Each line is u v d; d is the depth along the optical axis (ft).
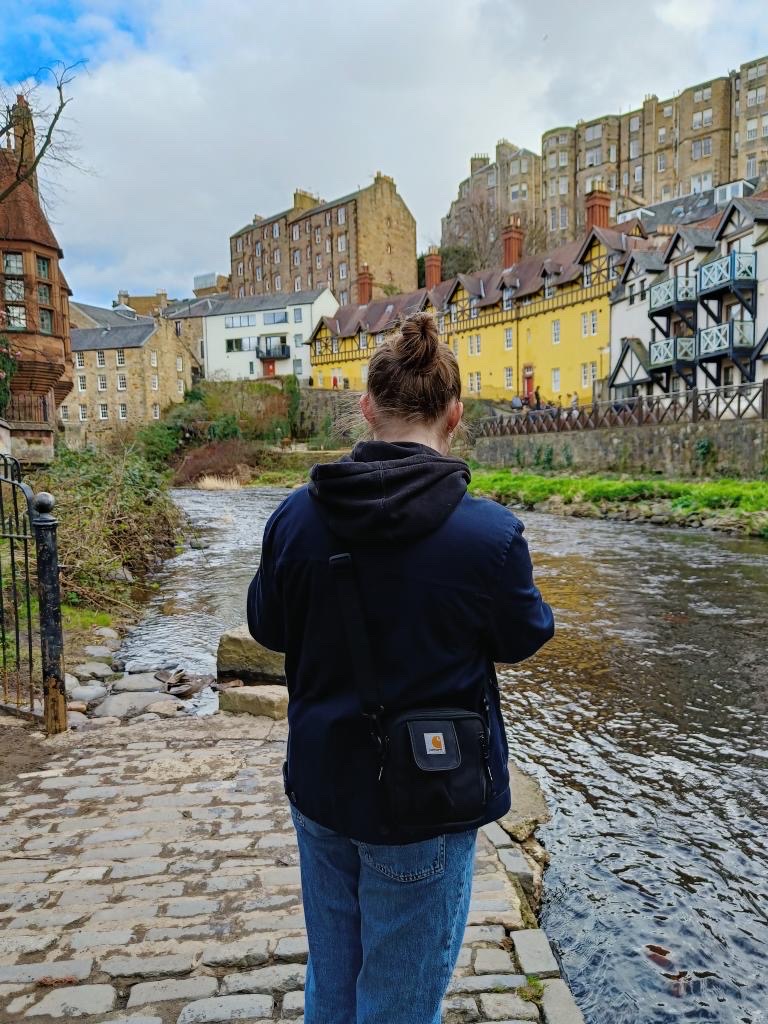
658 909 9.56
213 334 218.79
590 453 88.07
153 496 41.98
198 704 16.30
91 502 32.63
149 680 17.94
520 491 70.95
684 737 15.20
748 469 63.98
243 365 216.33
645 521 54.08
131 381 181.47
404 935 4.19
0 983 7.00
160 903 8.30
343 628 4.06
